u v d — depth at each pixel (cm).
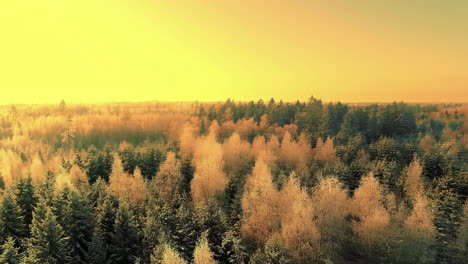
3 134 17712
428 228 4812
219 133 14538
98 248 3925
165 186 6650
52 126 18700
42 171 8831
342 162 9100
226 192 6384
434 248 5103
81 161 8075
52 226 3691
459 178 7044
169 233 4234
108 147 9456
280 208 5356
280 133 14138
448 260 5062
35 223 4075
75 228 4225
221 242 4231
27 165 11056
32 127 18275
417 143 12038
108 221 4447
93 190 5778
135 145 16038
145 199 5441
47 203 5041
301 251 4472
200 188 6450
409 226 4941
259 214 5044
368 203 5753
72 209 4272
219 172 7188
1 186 7494
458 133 14200
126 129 18525
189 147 10681
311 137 11950
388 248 4919
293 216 4788
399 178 7712
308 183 7119
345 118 14838
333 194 5600
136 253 4128
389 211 5872
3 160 10869
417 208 5147
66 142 15912
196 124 16012
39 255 3609
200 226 4366
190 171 7838
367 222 5247
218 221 4453
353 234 5931
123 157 8294
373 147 10412
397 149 10181
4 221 4322
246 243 4972
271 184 5812
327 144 10056
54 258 3600
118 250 4059
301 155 9625
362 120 16000
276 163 9506
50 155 12900
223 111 18425
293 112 17600
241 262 3897
